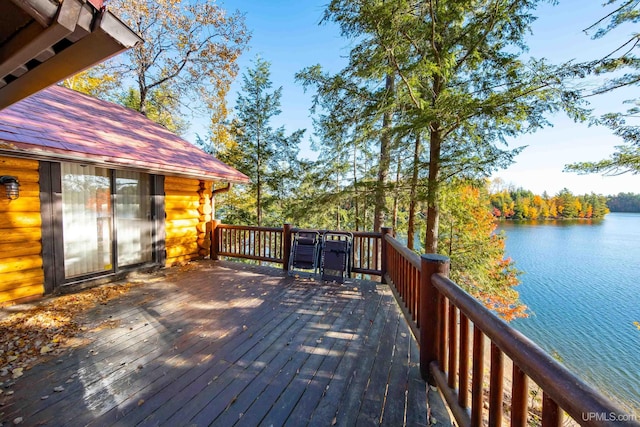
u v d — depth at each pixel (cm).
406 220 1223
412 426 159
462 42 548
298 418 164
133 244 487
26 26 104
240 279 458
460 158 570
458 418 148
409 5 475
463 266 992
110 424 158
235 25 1065
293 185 1266
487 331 118
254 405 174
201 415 165
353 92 624
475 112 455
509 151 510
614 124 407
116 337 261
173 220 559
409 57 561
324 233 480
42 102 457
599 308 1184
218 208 1381
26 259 351
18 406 170
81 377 200
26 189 350
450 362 168
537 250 2031
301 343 254
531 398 427
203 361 223
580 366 816
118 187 461
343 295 386
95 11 101
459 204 658
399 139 550
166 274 487
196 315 314
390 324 297
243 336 266
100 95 1119
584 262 1767
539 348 91
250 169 1243
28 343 248
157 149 513
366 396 184
